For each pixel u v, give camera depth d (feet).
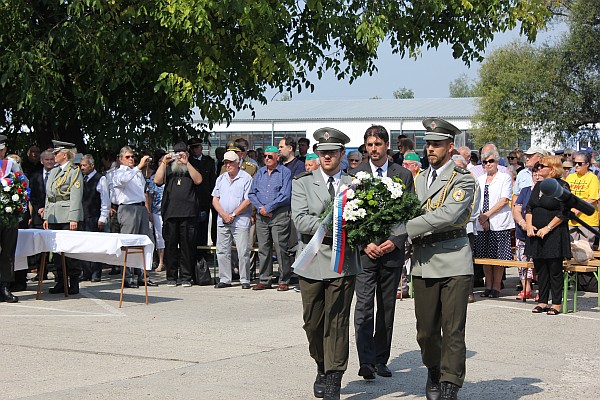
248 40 51.49
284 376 25.68
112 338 31.37
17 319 35.60
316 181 24.11
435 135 23.06
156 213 52.90
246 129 155.33
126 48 50.44
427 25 58.39
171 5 48.16
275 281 48.03
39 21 52.54
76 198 43.50
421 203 23.31
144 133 55.77
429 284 23.00
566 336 33.04
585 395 24.22
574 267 38.34
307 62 57.57
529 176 45.24
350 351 30.12
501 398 23.88
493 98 140.87
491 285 43.57
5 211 38.91
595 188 45.34
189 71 51.34
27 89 49.26
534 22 60.34
